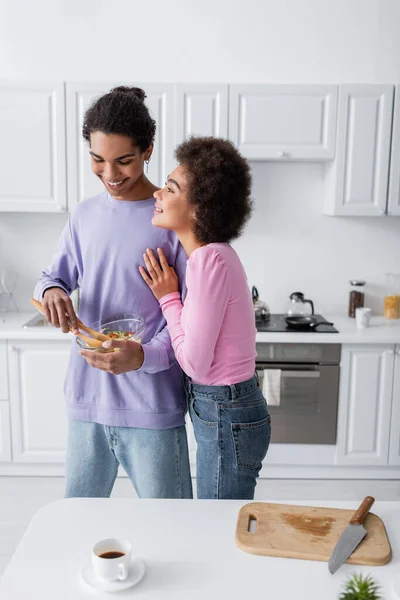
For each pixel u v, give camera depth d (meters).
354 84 3.28
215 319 1.47
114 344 1.55
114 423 1.77
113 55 3.56
